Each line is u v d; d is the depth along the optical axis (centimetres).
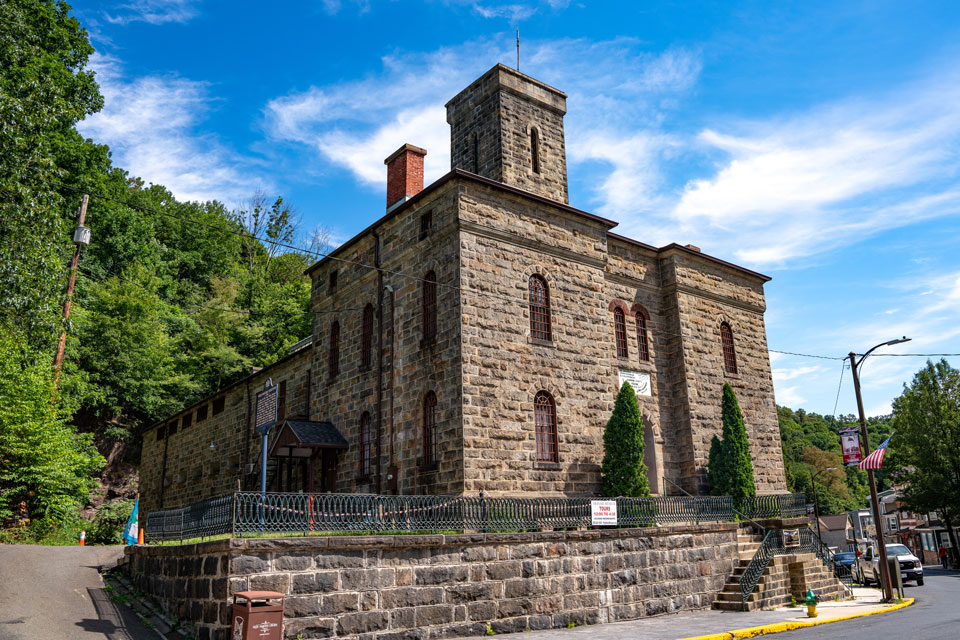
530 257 2350
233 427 3744
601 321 2511
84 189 4422
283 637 1206
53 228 1934
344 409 2634
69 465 2838
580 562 1728
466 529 1581
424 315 2292
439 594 1439
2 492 2609
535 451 2175
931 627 1581
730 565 2159
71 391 4112
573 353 2383
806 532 2567
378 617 1334
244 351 5938
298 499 1320
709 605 2042
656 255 2972
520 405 2178
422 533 1498
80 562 1941
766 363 3216
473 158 2748
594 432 2364
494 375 2139
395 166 2778
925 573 4975
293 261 8269
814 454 10394
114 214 5756
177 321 5756
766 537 2277
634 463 2250
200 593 1263
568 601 1672
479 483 2008
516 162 2622
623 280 2795
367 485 2386
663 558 1948
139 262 5888
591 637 1481
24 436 2669
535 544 1642
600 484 2328
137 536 2380
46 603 1424
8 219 1759
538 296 2362
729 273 3175
